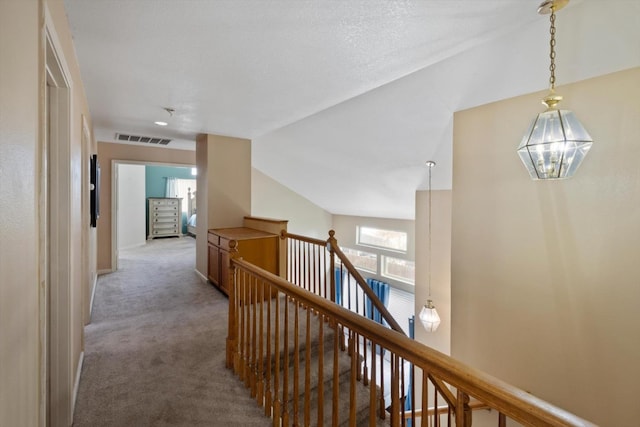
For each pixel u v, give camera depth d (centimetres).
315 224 802
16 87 77
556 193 213
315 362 241
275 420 175
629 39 164
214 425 178
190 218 985
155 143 515
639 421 182
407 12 157
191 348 263
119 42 185
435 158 384
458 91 254
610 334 191
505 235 242
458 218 275
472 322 265
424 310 462
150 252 696
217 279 410
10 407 73
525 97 227
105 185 502
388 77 236
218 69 222
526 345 230
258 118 351
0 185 66
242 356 218
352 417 132
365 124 360
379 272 727
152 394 203
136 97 281
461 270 273
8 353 71
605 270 193
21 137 81
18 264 79
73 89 188
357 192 604
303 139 457
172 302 369
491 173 251
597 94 191
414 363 99
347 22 166
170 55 201
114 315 329
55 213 169
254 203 689
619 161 185
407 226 669
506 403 75
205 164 441
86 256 306
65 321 171
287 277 394
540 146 149
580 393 204
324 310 138
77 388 203
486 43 198
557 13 163
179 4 149
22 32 82
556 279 214
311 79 239
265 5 150
